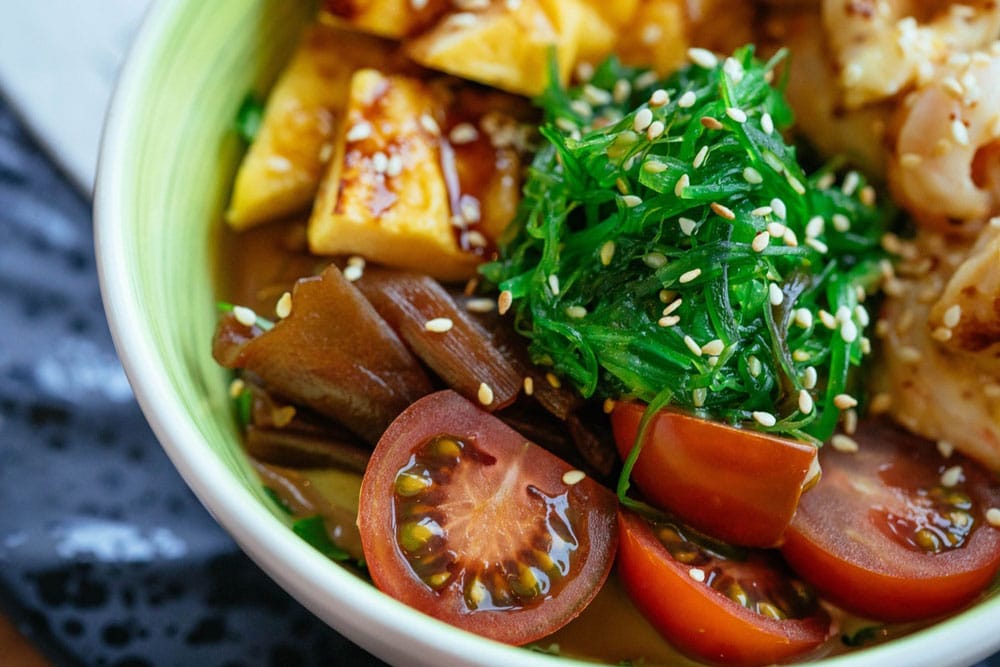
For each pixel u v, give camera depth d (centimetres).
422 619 19
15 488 25
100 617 24
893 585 21
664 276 21
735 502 21
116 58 28
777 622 21
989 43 23
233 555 24
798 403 21
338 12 23
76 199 28
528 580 20
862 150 24
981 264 21
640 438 21
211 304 23
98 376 26
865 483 22
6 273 27
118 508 25
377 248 23
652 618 21
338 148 23
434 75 24
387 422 22
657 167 21
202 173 23
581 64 24
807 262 22
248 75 24
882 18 23
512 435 21
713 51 25
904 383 22
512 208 23
